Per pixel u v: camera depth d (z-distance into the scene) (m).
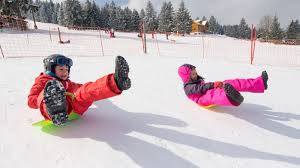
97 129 2.64
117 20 75.38
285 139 2.74
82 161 2.16
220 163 2.24
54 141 2.42
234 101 2.86
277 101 3.97
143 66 6.87
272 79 5.86
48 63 2.80
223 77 5.94
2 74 5.11
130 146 2.38
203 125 2.93
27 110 3.12
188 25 72.88
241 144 2.57
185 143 2.51
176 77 5.39
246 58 17.56
